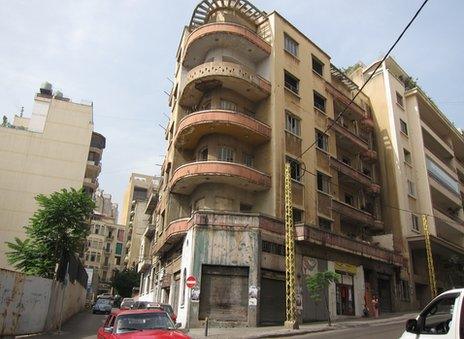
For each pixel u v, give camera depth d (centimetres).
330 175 3200
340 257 2864
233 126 2700
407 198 3797
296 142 2970
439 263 4331
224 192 2670
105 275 8869
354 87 4144
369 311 2958
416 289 3694
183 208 2978
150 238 4662
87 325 2592
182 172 2681
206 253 2277
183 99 3172
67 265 2423
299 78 3231
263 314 2266
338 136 3500
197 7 3309
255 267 2280
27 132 4356
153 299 3700
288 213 2308
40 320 1931
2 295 1639
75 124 4538
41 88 5147
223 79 2812
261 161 2856
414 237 3619
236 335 1791
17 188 4159
